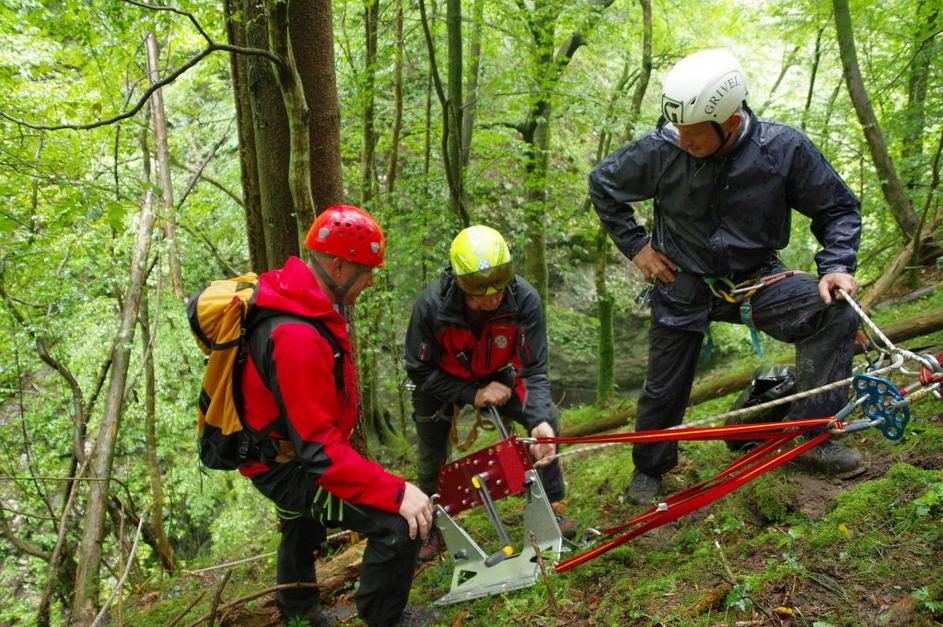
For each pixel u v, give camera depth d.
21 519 8.40
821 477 3.17
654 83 11.40
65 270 6.42
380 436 7.62
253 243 4.13
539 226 7.77
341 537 4.10
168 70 6.88
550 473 3.54
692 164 2.99
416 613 3.04
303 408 2.40
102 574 7.21
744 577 2.65
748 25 9.96
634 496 3.66
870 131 6.29
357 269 2.58
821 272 2.90
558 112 7.76
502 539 3.11
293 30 3.47
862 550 2.63
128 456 8.90
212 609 3.11
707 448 4.02
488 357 3.34
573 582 3.01
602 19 7.40
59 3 5.22
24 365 7.41
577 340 10.16
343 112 7.19
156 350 8.29
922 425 3.38
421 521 2.54
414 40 7.59
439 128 7.15
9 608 8.18
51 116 5.85
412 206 6.95
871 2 7.17
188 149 10.32
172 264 6.52
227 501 9.53
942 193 6.20
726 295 3.13
